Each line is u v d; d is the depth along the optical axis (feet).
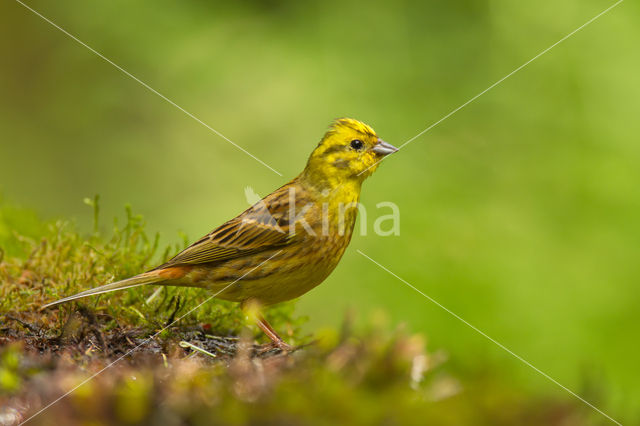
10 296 20.98
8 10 54.70
